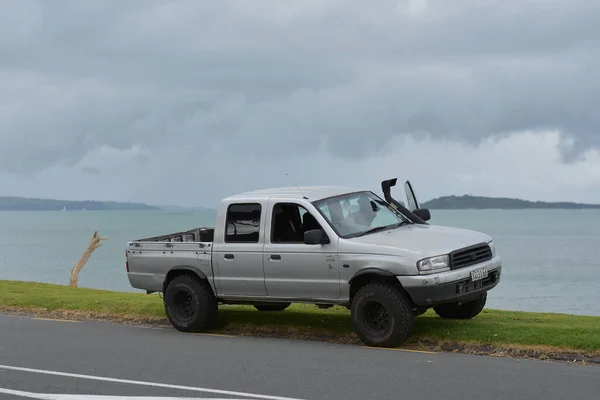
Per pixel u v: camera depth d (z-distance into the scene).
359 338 10.38
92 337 11.14
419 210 11.89
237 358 9.34
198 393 7.59
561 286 64.81
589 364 8.63
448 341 9.87
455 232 10.63
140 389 7.81
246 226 11.00
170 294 11.65
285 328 11.38
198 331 11.59
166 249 11.72
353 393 7.46
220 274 11.15
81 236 193.38
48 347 10.31
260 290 10.87
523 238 175.75
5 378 8.43
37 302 14.56
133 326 12.30
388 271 9.68
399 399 7.21
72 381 8.23
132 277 12.12
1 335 11.41
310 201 10.58
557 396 7.20
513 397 7.20
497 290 62.16
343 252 10.07
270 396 7.41
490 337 9.76
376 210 11.19
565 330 9.84
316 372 8.43
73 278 26.44
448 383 7.78
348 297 10.16
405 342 10.05
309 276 10.38
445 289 9.52
